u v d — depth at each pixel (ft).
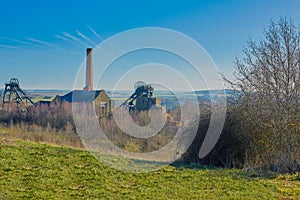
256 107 29.99
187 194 19.01
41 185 19.94
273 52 29.91
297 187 20.44
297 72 28.81
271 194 18.84
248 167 27.61
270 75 29.84
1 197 17.21
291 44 29.50
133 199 17.78
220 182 22.15
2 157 26.45
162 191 19.67
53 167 24.70
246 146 30.53
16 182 20.22
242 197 18.25
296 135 27.71
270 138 29.22
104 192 19.11
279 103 28.99
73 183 20.98
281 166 26.25
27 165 24.73
